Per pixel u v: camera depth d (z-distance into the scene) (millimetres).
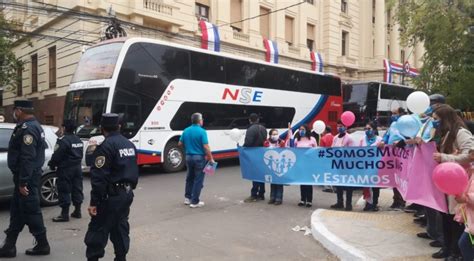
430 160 5613
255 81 17484
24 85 27469
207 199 9961
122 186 4746
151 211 8641
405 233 6523
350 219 7461
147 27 20922
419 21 15234
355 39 39750
